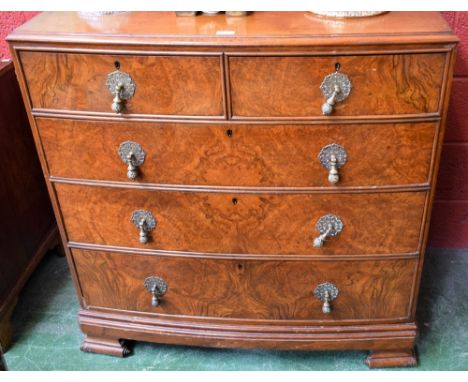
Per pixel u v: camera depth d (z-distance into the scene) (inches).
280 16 47.8
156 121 47.0
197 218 52.1
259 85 44.3
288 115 45.4
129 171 48.9
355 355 61.4
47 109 48.3
